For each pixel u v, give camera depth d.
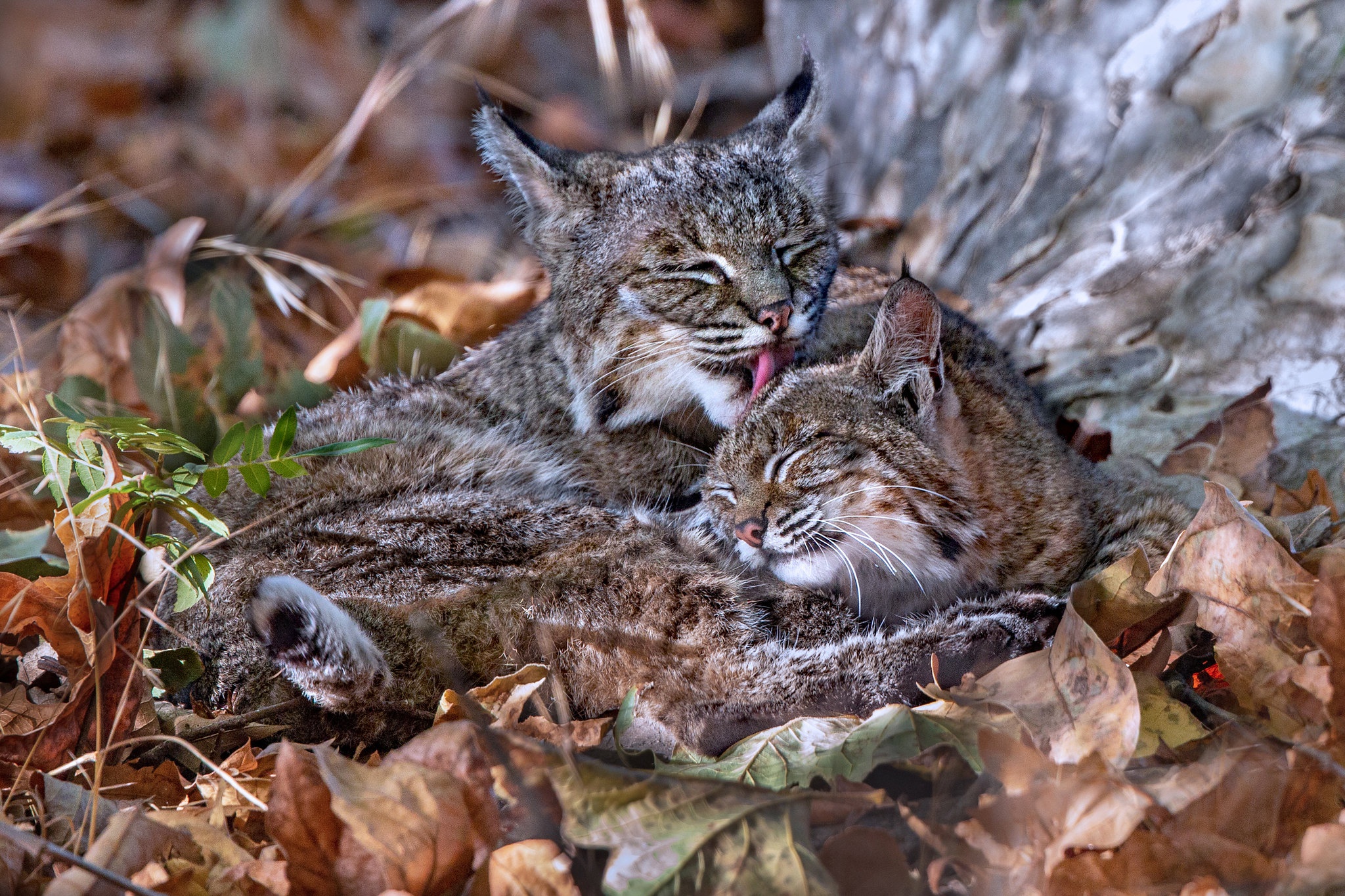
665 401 8.77
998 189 10.44
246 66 16.09
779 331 8.38
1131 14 9.75
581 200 8.83
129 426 6.47
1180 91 9.45
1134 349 9.16
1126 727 5.20
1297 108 8.89
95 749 5.93
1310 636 5.46
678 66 16.88
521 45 17.11
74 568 6.27
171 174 14.72
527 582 7.30
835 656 6.88
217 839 5.19
